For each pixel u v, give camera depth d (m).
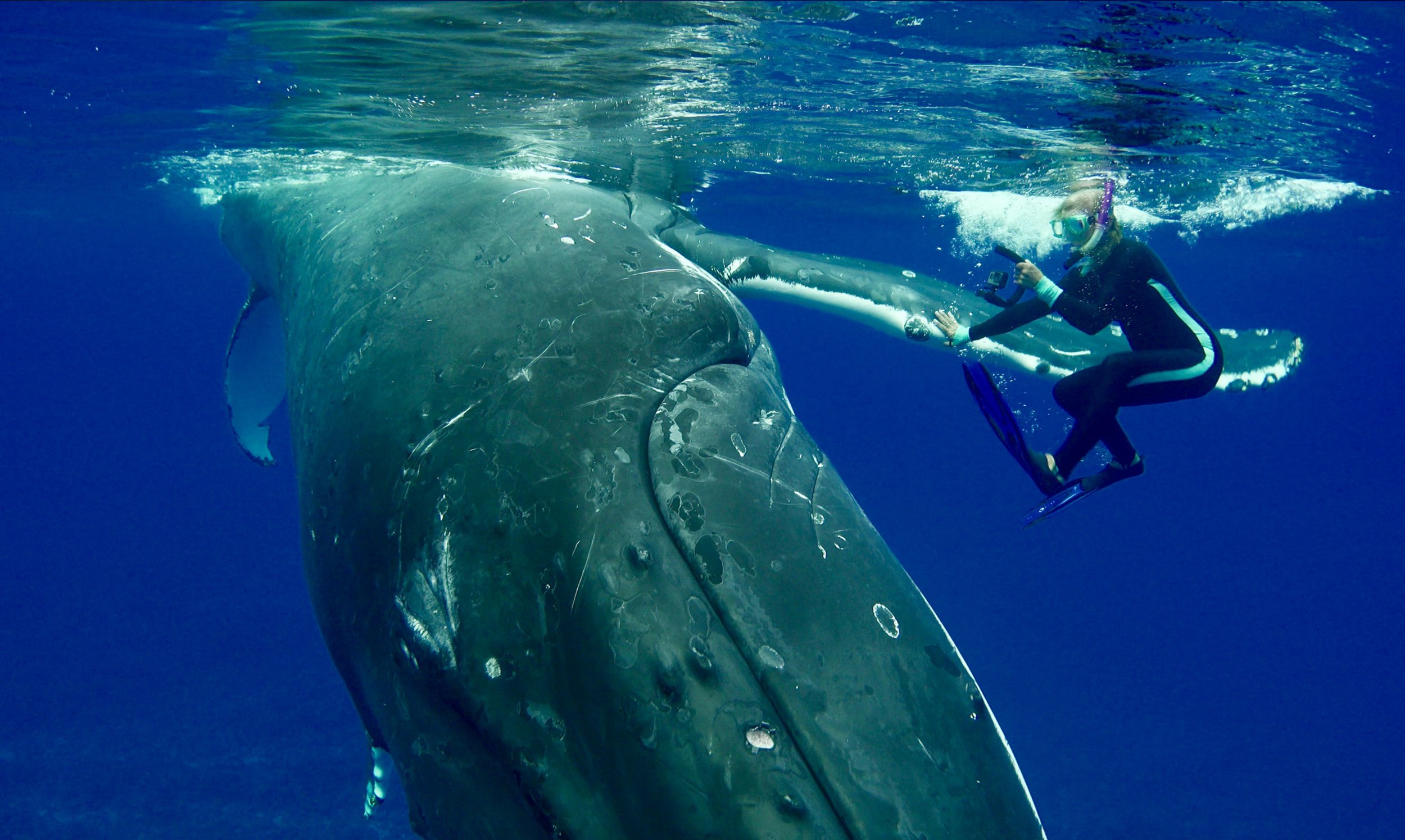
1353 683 27.11
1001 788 2.49
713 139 10.12
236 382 8.42
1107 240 5.56
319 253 4.73
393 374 3.34
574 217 3.80
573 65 7.23
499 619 2.63
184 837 13.36
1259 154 10.79
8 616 24.83
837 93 8.16
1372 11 5.95
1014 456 5.39
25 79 8.15
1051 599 35.03
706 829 2.28
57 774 15.11
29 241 39.97
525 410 2.96
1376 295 41.53
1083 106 8.52
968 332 5.60
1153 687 24.53
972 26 6.36
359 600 3.09
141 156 12.44
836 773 2.35
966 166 11.92
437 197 4.25
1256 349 6.15
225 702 18.27
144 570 31.62
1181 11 6.02
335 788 14.85
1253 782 18.80
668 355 3.15
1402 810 18.03
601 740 2.42
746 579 2.60
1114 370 5.45
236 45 6.89
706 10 5.99
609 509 2.69
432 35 6.50
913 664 2.61
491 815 2.60
